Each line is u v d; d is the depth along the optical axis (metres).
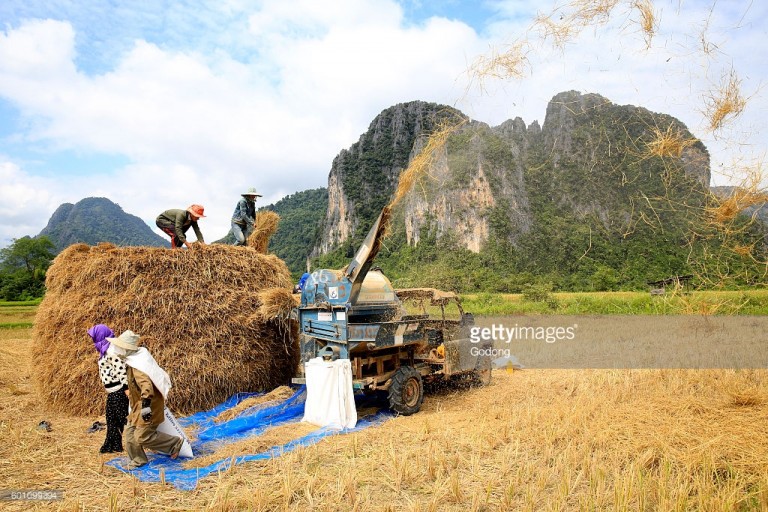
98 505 3.70
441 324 7.19
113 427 4.94
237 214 9.19
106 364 4.94
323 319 6.42
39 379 6.85
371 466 4.25
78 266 6.69
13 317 27.88
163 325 6.64
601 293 23.34
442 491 3.75
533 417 5.52
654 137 5.56
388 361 6.94
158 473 4.38
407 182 6.28
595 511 3.37
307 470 4.27
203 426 6.01
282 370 7.77
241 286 7.35
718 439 4.50
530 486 3.80
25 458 4.75
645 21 4.33
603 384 7.27
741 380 7.12
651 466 4.22
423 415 6.20
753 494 3.59
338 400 5.70
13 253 56.28
